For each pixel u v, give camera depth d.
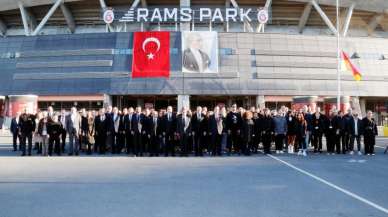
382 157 16.22
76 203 6.98
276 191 8.20
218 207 6.65
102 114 18.14
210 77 41.59
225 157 16.08
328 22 46.34
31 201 7.18
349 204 6.91
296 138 18.45
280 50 43.69
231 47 43.03
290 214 6.14
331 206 6.74
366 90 43.84
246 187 8.70
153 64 41.59
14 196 7.66
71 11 49.19
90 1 47.34
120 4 47.47
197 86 41.00
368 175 10.71
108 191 8.21
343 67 43.31
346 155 17.19
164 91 40.62
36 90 41.97
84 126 17.97
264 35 44.25
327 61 44.12
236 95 42.19
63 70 42.50
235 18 42.69
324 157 16.14
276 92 41.75
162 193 7.97
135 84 40.91
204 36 42.56
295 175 10.66
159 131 16.78
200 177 10.27
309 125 18.23
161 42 42.25
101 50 42.56
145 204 6.89
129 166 12.80
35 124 17.55
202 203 6.98
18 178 10.08
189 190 8.32
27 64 43.47
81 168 12.23
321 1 46.81
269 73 42.41
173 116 16.97
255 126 18.06
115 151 18.52
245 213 6.20
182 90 40.72
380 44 46.75
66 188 8.59
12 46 44.94
